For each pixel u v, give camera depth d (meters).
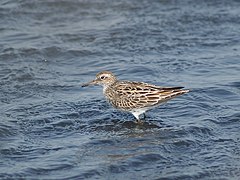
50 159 17.00
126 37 25.62
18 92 21.34
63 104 20.33
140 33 25.94
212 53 24.36
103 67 23.36
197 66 23.16
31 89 21.56
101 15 27.45
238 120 19.14
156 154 17.20
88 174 16.30
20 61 23.75
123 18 27.23
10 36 25.67
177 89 18.81
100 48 24.78
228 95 20.80
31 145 17.81
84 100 20.61
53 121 19.22
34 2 27.70
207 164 16.86
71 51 24.48
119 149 17.53
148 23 26.78
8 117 19.45
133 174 16.41
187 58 23.88
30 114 19.69
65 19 27.14
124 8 28.06
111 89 19.42
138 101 18.91
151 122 19.16
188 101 20.36
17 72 22.78
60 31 26.12
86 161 16.92
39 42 25.09
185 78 22.20
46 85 21.86
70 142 17.98
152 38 25.59
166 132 18.48
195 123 18.94
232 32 26.19
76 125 19.02
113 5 28.19
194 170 16.56
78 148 17.61
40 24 26.78
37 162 16.86
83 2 28.02
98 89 21.56
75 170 16.47
